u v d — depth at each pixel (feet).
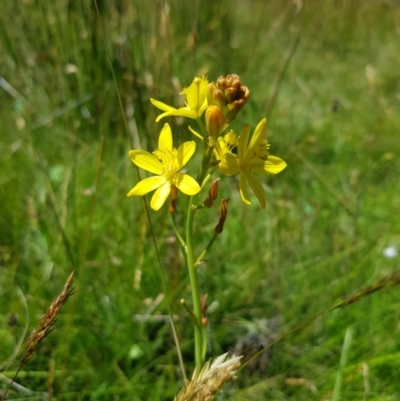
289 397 0.55
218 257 0.72
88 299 0.61
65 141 0.86
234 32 1.23
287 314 0.66
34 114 0.90
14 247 0.67
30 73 0.93
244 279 0.69
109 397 0.52
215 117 0.33
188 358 0.60
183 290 0.64
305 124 1.10
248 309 0.67
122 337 0.58
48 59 0.87
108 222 0.69
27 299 0.58
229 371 0.25
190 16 1.02
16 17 0.90
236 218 0.77
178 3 1.01
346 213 0.86
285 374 0.58
